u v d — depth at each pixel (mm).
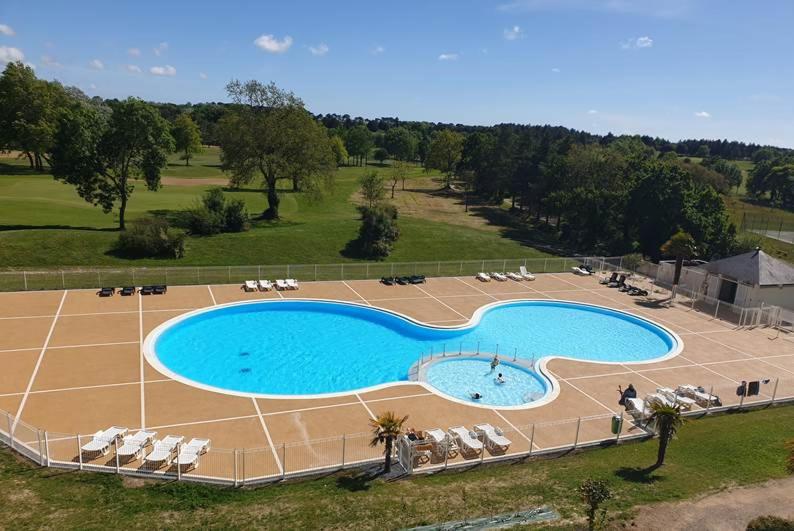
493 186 107750
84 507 17312
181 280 46719
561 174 88875
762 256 48281
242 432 23656
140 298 41844
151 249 51812
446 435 22797
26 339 32438
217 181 110750
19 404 24844
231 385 29984
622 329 42938
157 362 30625
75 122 54000
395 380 31672
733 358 36344
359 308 43000
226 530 16344
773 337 41000
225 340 36344
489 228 86188
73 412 24469
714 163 164750
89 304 39562
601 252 71875
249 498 18344
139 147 56562
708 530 17047
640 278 57562
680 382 32062
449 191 129125
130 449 20406
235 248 56469
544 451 23094
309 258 57344
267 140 67188
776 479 20625
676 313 46188
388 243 62125
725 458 22406
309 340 37156
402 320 40781
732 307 47906
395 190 126000
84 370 28859
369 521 17000
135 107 54969
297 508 17609
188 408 25578
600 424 25859
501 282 53969
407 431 23094
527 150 103125
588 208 72000
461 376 32344
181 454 20406
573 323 43844
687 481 20250
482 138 127562
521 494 19031
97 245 52000
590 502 15844
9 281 42906
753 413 28219
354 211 91750
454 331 39406
